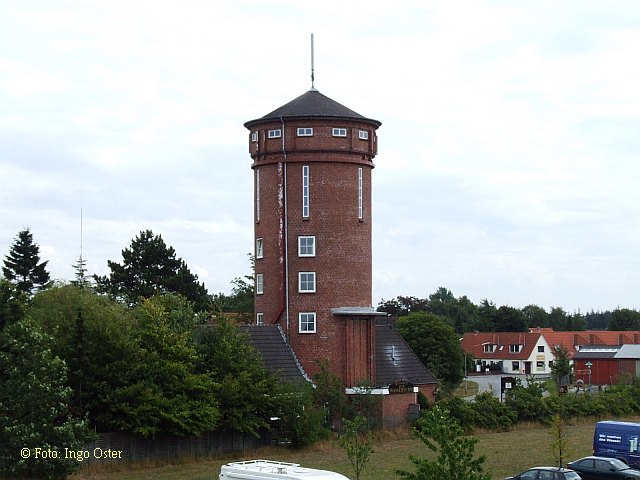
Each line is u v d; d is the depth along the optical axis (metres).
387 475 48.84
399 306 158.88
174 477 49.44
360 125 69.44
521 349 174.75
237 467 32.50
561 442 50.25
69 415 47.81
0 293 48.25
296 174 68.56
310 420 59.81
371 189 71.00
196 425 54.09
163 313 58.12
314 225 68.12
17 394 45.06
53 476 45.09
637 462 53.78
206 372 57.41
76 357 52.19
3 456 44.78
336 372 67.44
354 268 68.75
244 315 99.94
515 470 52.31
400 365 73.56
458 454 30.12
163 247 100.94
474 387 124.25
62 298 59.97
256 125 70.00
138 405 52.56
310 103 69.44
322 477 30.66
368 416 65.06
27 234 110.19
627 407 88.00
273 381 59.28
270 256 69.19
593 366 131.50
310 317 67.62
